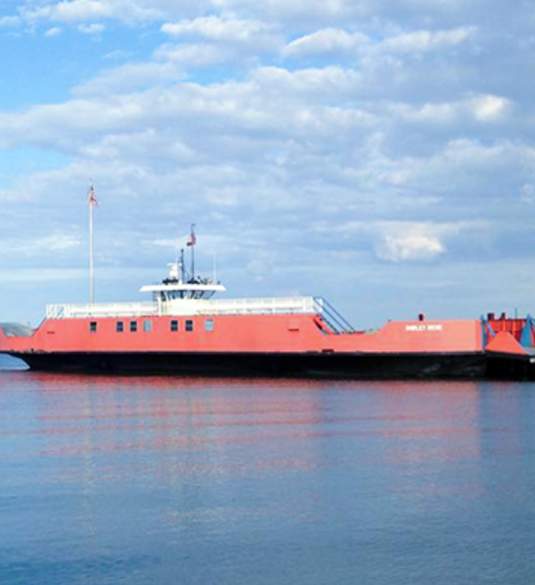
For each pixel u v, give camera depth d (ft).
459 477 148.66
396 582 103.35
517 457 165.07
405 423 209.05
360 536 117.91
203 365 337.72
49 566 108.58
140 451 177.78
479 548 113.29
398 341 306.76
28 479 151.94
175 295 347.15
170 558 110.93
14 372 408.05
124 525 123.65
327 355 313.53
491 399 252.83
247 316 327.26
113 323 350.23
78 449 181.68
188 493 140.26
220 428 206.90
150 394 284.61
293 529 121.08
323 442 184.65
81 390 306.14
